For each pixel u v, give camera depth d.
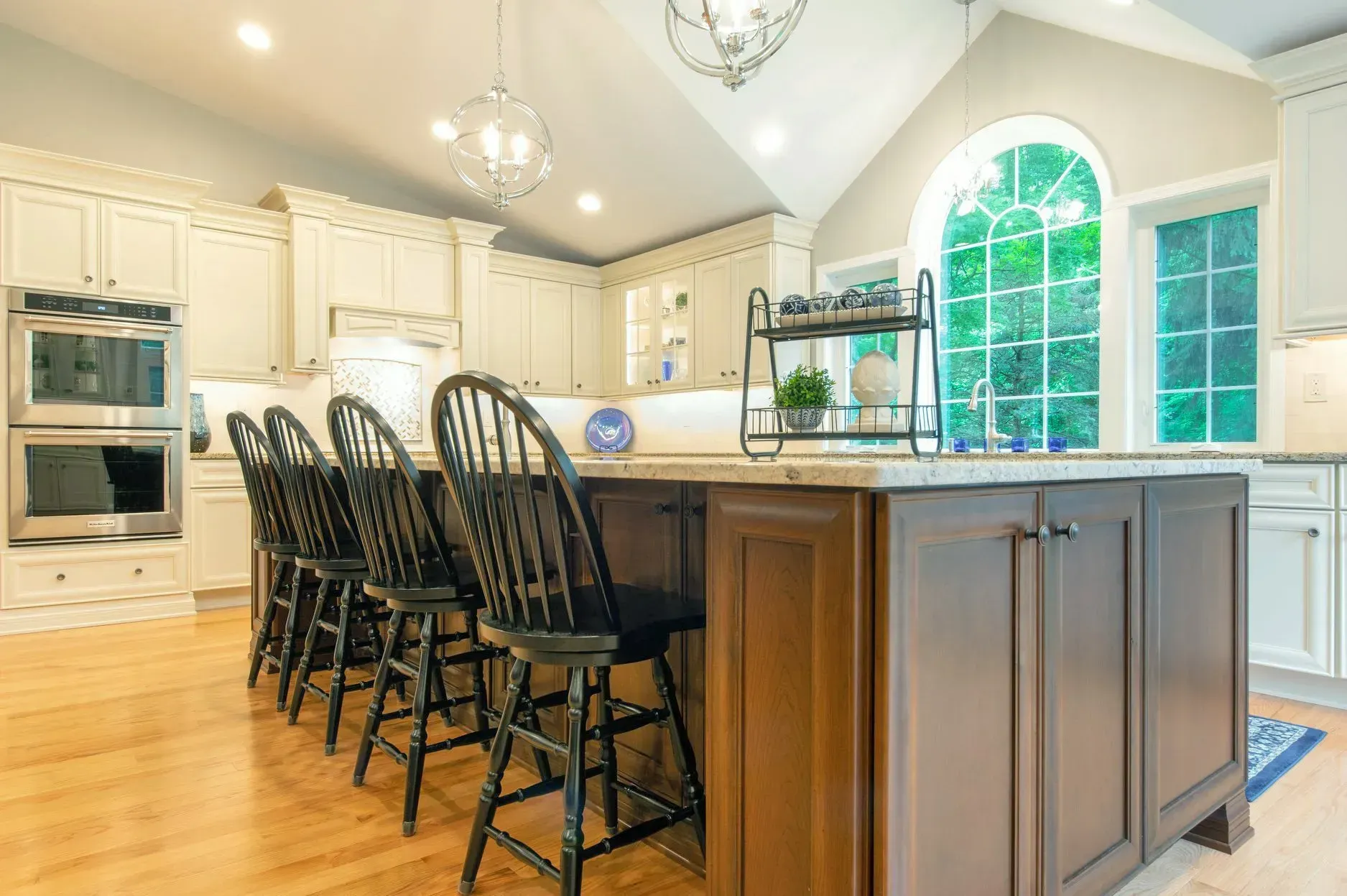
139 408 4.11
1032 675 1.24
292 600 2.65
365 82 4.34
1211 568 1.72
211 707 2.65
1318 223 2.67
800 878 1.10
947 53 4.03
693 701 1.61
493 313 5.48
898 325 2.03
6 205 3.76
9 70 4.18
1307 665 2.71
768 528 1.14
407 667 1.92
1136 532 1.48
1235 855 1.71
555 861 1.62
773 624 1.14
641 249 5.65
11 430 3.78
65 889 1.51
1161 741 1.54
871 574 1.02
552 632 1.33
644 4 3.46
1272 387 3.06
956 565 1.11
